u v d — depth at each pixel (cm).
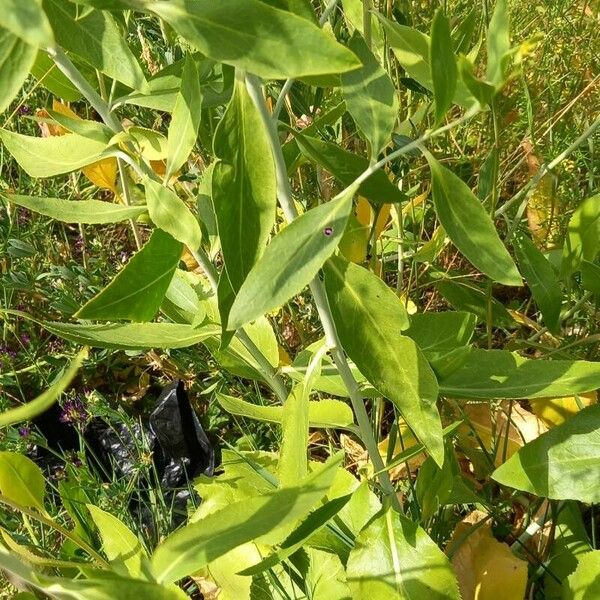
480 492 49
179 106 32
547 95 70
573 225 47
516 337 59
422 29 66
